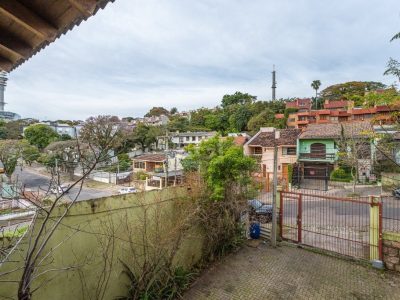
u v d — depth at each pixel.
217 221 7.44
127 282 5.50
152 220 6.03
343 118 40.84
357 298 5.76
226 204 7.55
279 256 7.81
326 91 60.97
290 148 26.66
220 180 7.32
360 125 22.55
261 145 27.52
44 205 3.46
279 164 26.75
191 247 7.04
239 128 52.06
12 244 3.22
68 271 4.45
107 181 34.16
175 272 6.26
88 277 4.77
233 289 6.14
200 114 66.81
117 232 5.30
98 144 3.11
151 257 5.59
